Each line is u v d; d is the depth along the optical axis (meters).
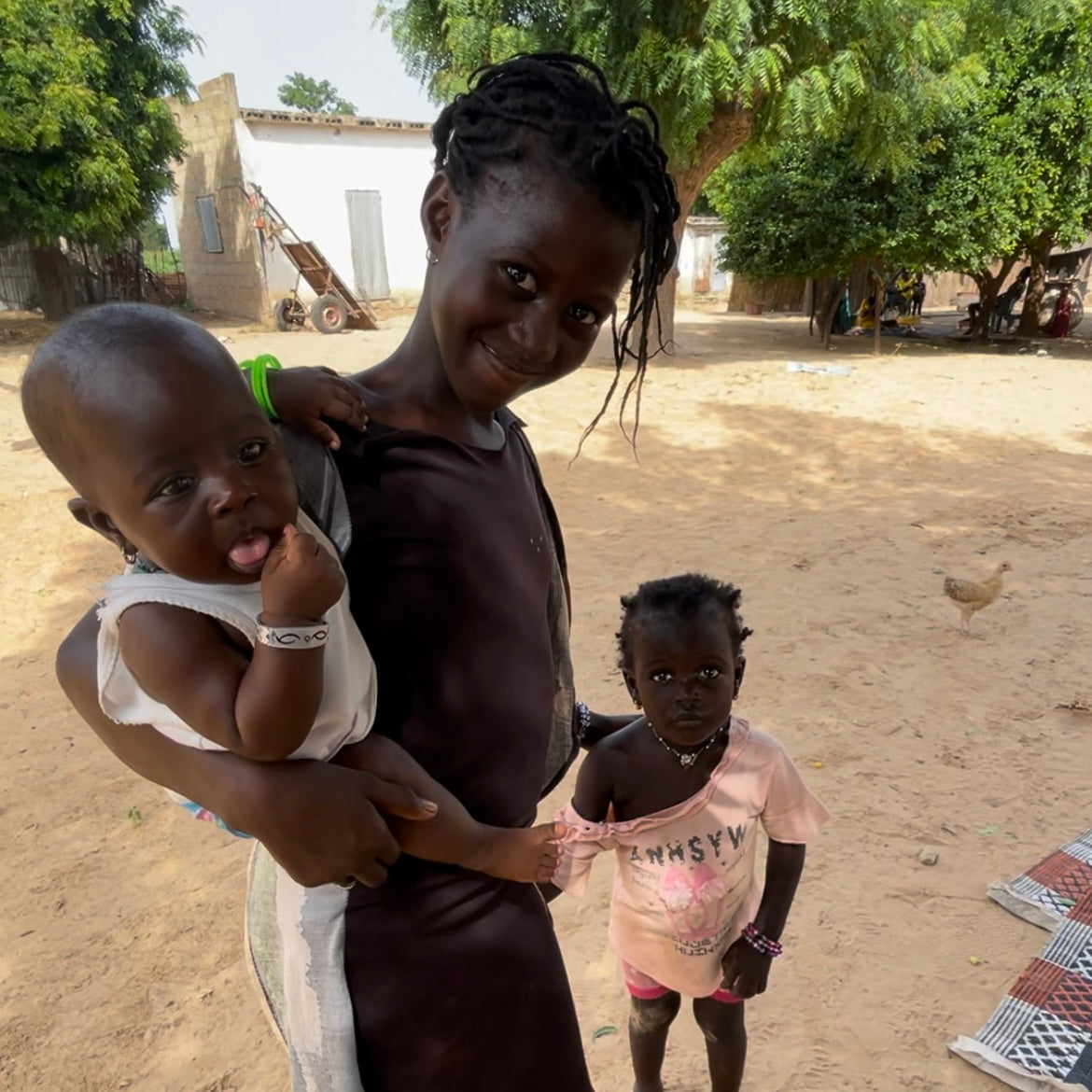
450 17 11.19
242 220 19.66
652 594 1.72
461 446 1.26
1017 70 13.67
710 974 1.94
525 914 1.30
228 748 1.00
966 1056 2.49
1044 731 4.09
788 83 11.19
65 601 5.74
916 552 6.39
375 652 1.19
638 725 1.88
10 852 3.50
